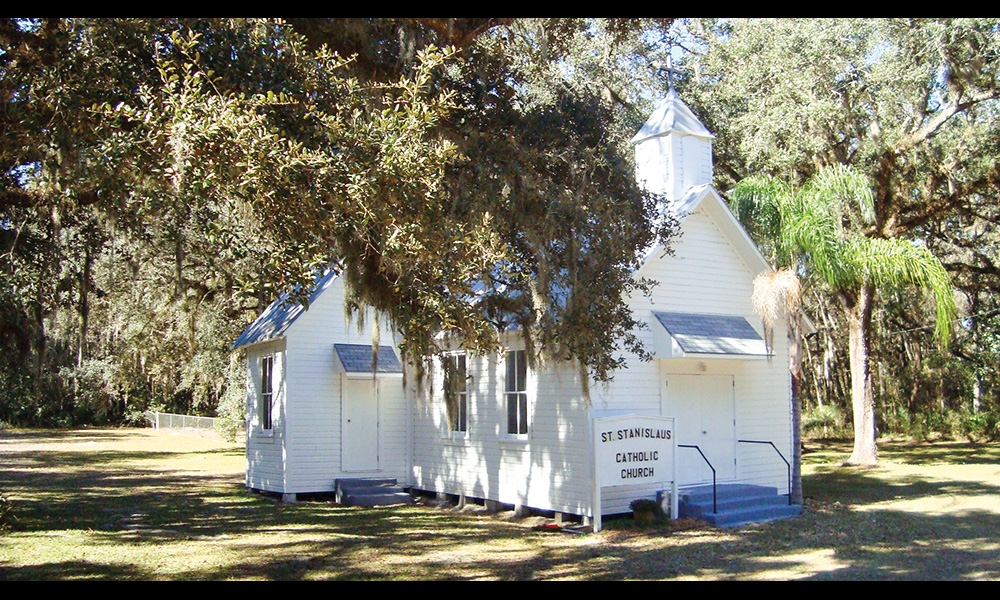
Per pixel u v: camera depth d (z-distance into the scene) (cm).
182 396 5338
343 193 955
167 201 980
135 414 5378
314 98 1078
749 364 1758
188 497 2003
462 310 1041
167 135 902
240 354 2806
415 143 969
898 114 2497
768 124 2338
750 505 1579
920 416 3594
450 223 1059
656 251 1570
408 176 952
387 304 1169
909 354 3822
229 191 906
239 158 886
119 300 2720
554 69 1962
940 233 2919
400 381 2042
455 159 1140
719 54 2814
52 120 1020
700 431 1664
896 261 1898
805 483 2109
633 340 1415
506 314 1409
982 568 1098
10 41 1060
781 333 1814
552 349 1282
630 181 1316
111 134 981
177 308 2741
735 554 1230
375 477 1975
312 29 1151
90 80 1008
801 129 2355
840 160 2541
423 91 1112
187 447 3744
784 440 1791
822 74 2350
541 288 1206
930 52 2231
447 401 1460
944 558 1170
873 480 2153
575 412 1533
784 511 1567
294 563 1198
